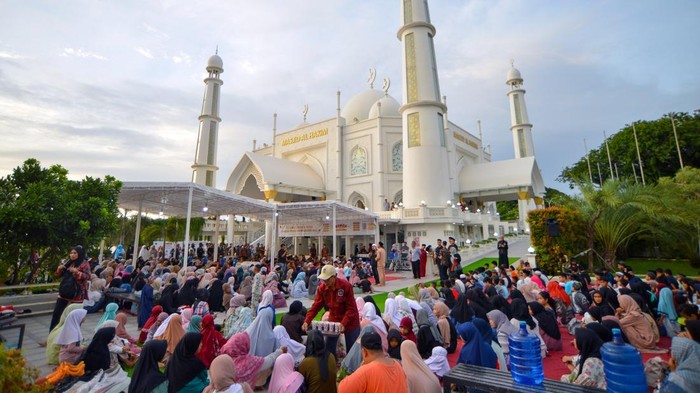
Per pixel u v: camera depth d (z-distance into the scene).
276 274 14.27
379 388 3.06
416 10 29.11
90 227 10.15
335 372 4.17
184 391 4.10
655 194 17.58
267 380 5.37
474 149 46.66
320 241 25.38
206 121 38.34
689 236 18.88
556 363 6.43
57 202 9.47
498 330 6.50
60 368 4.59
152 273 13.84
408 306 7.55
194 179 37.41
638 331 7.02
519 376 3.85
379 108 36.22
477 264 21.55
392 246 24.83
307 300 13.59
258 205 17.89
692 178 23.47
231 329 7.22
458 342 7.80
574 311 9.30
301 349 5.98
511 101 45.59
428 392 3.66
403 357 3.97
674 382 3.37
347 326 5.64
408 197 27.14
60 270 7.60
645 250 21.83
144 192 15.08
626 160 36.84
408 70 28.73
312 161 40.16
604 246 18.53
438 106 27.80
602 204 17.70
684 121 34.22
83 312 5.94
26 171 10.23
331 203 18.45
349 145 38.03
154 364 4.29
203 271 13.82
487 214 35.81
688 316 5.61
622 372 3.35
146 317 9.11
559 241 17.31
